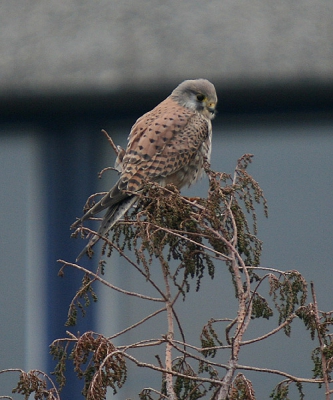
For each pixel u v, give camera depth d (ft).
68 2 56.18
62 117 45.96
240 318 15.88
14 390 16.33
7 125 46.26
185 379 17.24
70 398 38.22
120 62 49.14
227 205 17.21
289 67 48.75
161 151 25.46
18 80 47.83
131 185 23.40
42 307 44.16
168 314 17.08
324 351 15.60
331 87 46.55
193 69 48.06
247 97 46.65
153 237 16.57
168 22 54.08
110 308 43.83
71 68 49.57
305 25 53.21
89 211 20.39
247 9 55.01
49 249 44.57
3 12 56.49
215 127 47.47
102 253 17.35
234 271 16.26
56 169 45.60
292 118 47.06
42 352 43.78
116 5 55.77
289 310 16.01
